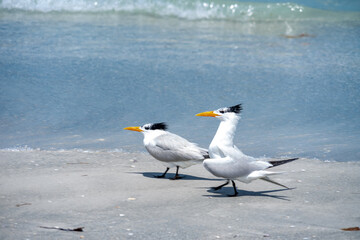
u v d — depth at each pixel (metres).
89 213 7.09
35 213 7.01
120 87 14.87
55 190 8.13
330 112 13.55
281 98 14.45
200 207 7.47
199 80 15.70
